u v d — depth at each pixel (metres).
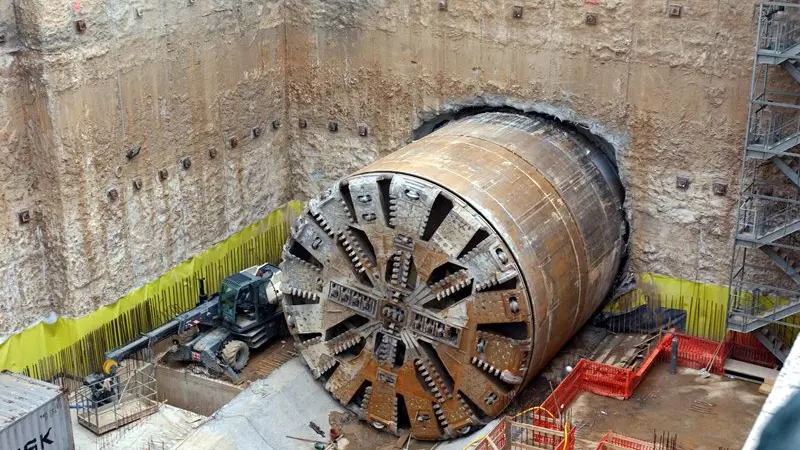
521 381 25.34
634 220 29.78
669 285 29.89
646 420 25.64
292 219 35.47
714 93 27.59
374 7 31.55
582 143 29.72
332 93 33.28
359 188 25.72
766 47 25.97
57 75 26.06
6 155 26.23
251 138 32.91
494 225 24.52
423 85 31.70
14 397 25.00
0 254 26.58
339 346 27.30
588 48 28.81
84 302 28.20
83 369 28.56
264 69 32.84
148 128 29.00
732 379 27.59
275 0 32.56
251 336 29.81
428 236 25.59
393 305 26.00
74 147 26.89
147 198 29.45
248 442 26.45
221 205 32.25
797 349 17.14
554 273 25.53
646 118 28.70
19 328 27.45
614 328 30.69
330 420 27.84
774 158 26.05
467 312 24.95
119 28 27.45
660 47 27.88
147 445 26.42
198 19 29.89
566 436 22.58
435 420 26.39
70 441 25.67
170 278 30.81
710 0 26.86
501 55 30.16
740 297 28.58
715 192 28.41
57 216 27.17
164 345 30.94
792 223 25.73
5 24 25.42
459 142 27.95
